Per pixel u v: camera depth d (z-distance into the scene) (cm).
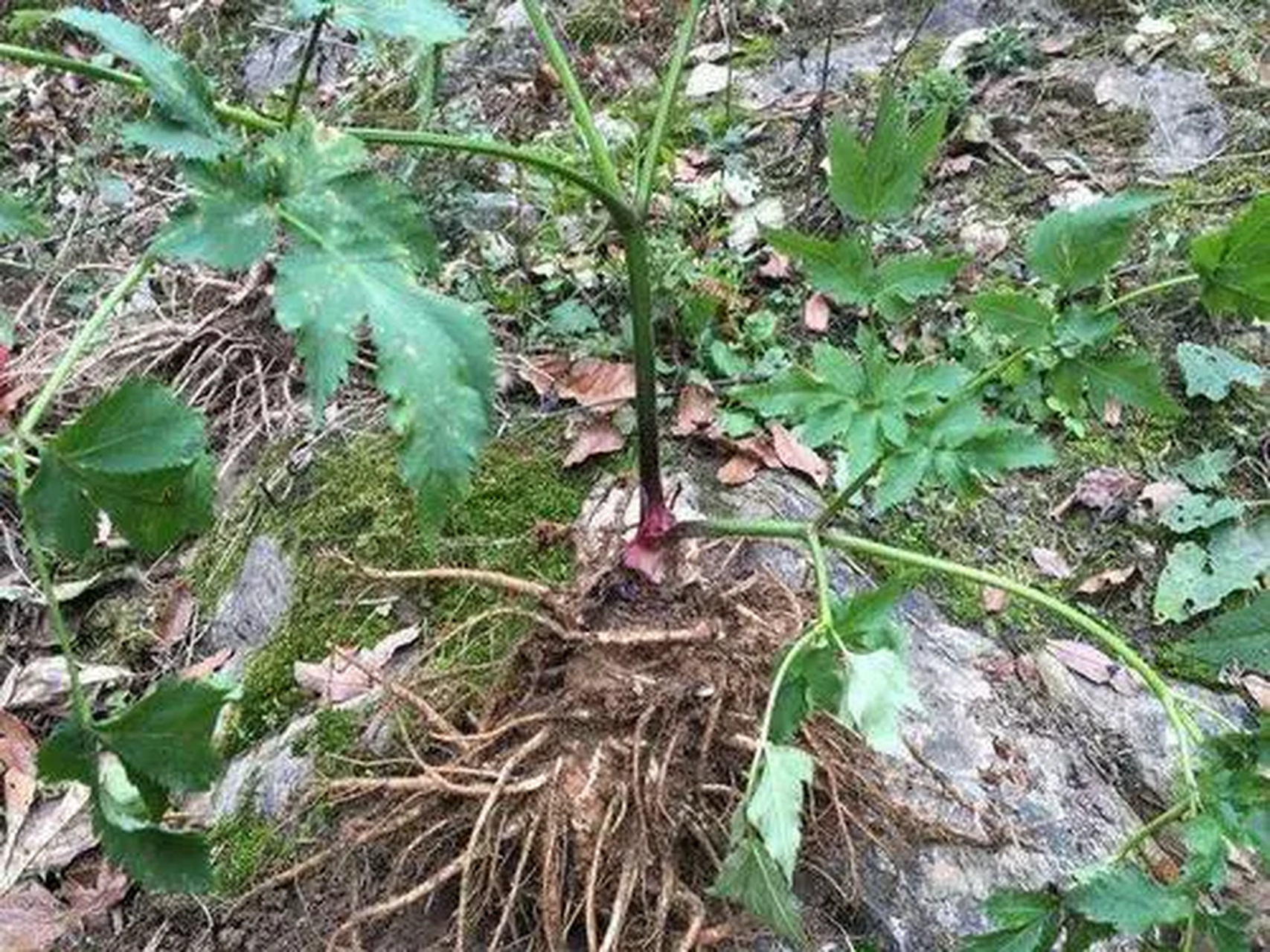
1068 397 135
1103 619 196
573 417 221
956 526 206
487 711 155
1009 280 240
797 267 247
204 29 365
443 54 309
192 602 221
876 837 156
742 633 155
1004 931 116
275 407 242
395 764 167
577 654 152
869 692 113
